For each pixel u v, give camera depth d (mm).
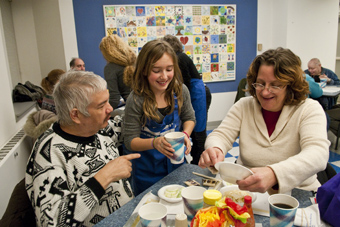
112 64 2326
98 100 994
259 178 857
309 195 1026
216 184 1120
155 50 1238
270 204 771
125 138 1347
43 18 3707
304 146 1059
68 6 3658
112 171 991
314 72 4195
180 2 4148
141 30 4035
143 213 829
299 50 4699
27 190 999
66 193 942
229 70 4637
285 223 753
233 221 698
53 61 3834
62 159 1001
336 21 4797
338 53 5773
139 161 1426
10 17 3578
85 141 1083
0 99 1726
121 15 3904
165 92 1392
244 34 4625
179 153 1117
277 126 1188
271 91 1099
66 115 998
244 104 1342
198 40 4348
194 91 2412
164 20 4113
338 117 3441
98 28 3875
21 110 2355
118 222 923
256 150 1244
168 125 1413
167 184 1167
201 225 696
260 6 4613
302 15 4543
